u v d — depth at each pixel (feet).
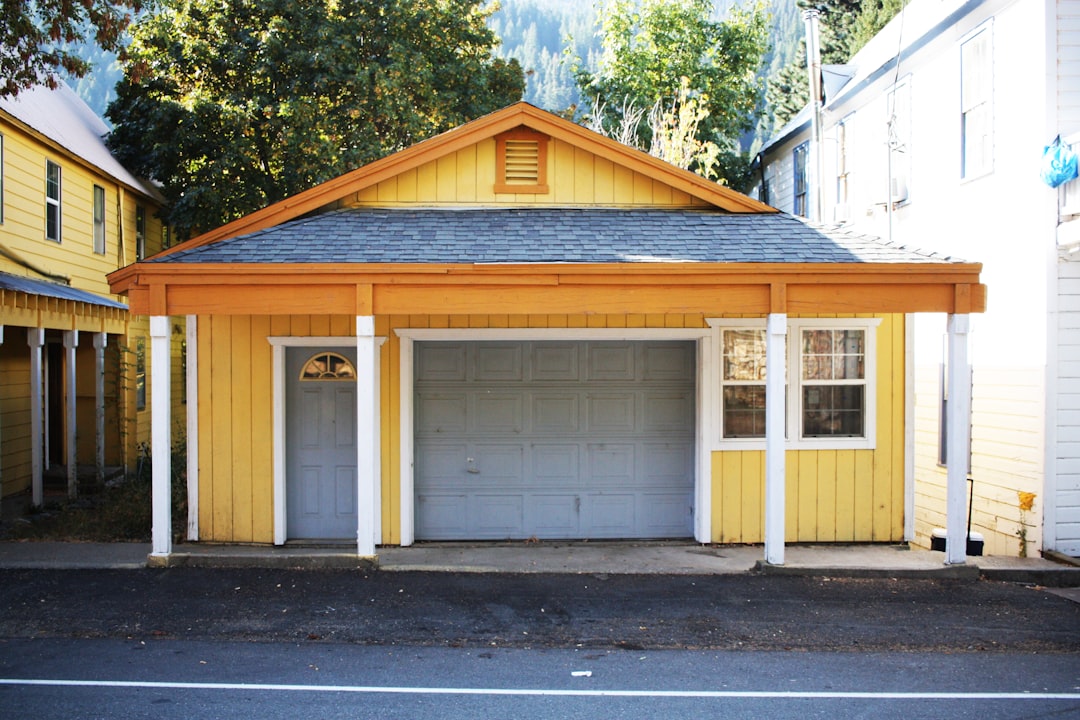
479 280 28.22
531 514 34.63
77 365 56.70
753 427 34.27
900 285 28.76
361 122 68.23
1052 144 33.06
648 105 93.61
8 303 37.73
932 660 21.91
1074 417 33.73
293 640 22.80
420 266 27.99
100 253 57.88
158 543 29.35
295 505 33.99
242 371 33.42
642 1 99.04
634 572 29.19
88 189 55.83
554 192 34.81
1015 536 35.40
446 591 26.91
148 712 17.99
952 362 29.12
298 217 33.35
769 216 34.06
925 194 45.42
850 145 57.16
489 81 78.18
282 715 17.98
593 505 34.65
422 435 34.45
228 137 64.69
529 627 23.90
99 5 39.58
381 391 33.65
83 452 56.49
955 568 29.17
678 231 31.63
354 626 23.80
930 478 43.01
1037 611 25.84
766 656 22.07
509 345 34.55
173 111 63.26
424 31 73.72
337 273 28.09
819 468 34.30
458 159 34.68
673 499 34.83
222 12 67.72
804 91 119.96
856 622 24.61
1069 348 33.78
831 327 34.30
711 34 99.86
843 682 20.30
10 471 47.88
